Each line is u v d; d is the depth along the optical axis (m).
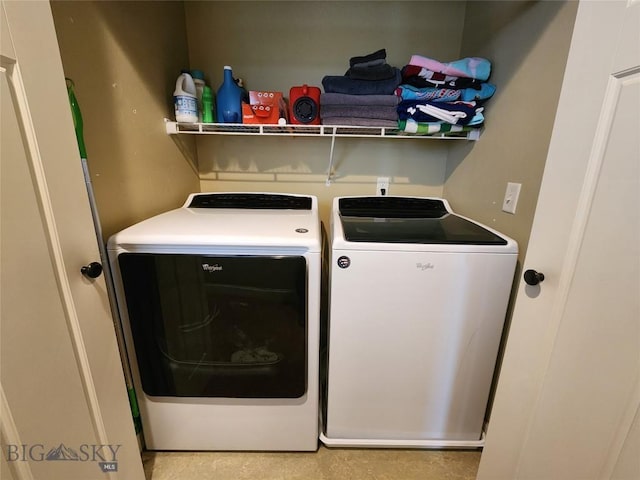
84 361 0.80
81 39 0.91
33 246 0.64
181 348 1.11
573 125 0.69
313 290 1.06
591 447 0.68
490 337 1.12
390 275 1.05
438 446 1.29
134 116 1.17
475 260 1.04
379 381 1.19
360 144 1.73
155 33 1.30
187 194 1.62
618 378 0.61
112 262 1.01
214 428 1.24
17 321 0.61
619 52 0.58
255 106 1.40
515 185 1.13
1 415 0.57
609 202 0.61
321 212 1.83
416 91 1.34
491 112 1.31
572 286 0.71
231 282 1.03
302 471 1.22
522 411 0.88
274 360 1.14
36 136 0.64
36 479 0.66
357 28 1.57
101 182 1.01
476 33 1.43
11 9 0.58
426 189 1.80
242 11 1.55
